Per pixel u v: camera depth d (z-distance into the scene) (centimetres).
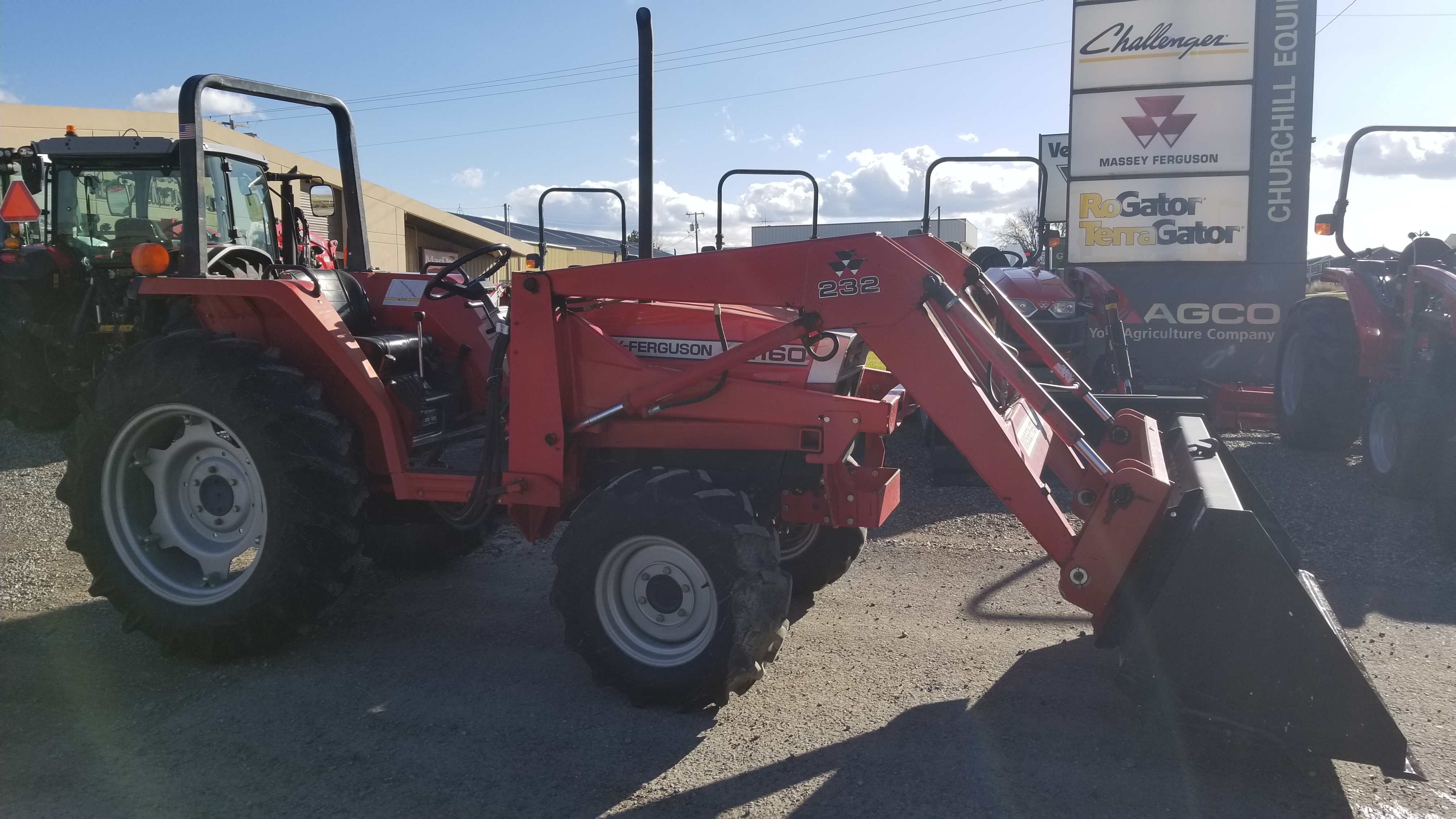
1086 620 385
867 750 282
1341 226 663
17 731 298
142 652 362
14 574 450
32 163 760
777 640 306
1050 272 845
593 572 312
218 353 349
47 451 723
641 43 371
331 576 346
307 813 251
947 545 487
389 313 441
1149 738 289
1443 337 536
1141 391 854
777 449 326
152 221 775
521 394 335
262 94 393
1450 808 251
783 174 584
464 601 418
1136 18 1002
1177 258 1018
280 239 856
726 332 347
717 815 249
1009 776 267
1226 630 256
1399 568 440
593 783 265
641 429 338
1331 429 665
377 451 368
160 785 265
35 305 755
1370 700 246
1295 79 973
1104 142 1024
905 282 296
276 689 328
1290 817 248
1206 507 264
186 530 366
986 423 293
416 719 304
